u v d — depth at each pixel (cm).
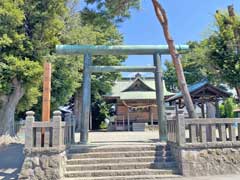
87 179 900
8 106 1847
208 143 970
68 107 3581
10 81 1720
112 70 1352
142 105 3138
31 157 902
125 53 1351
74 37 2255
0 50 1673
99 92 3509
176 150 1004
